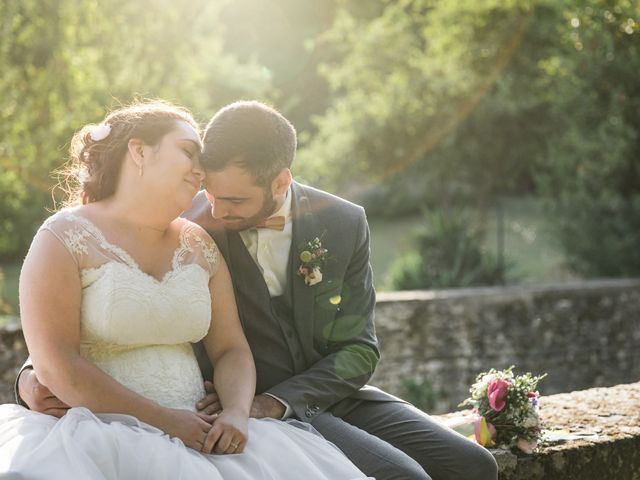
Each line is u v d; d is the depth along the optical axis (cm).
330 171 1678
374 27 1678
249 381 265
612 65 1288
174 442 235
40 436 230
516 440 308
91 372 237
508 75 1588
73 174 268
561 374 996
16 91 1216
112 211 252
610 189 1356
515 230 2053
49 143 1218
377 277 1745
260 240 285
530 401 310
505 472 300
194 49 1452
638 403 374
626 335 1023
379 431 288
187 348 262
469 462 277
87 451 221
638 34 1234
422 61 1647
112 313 240
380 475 263
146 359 249
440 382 941
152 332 246
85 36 1301
